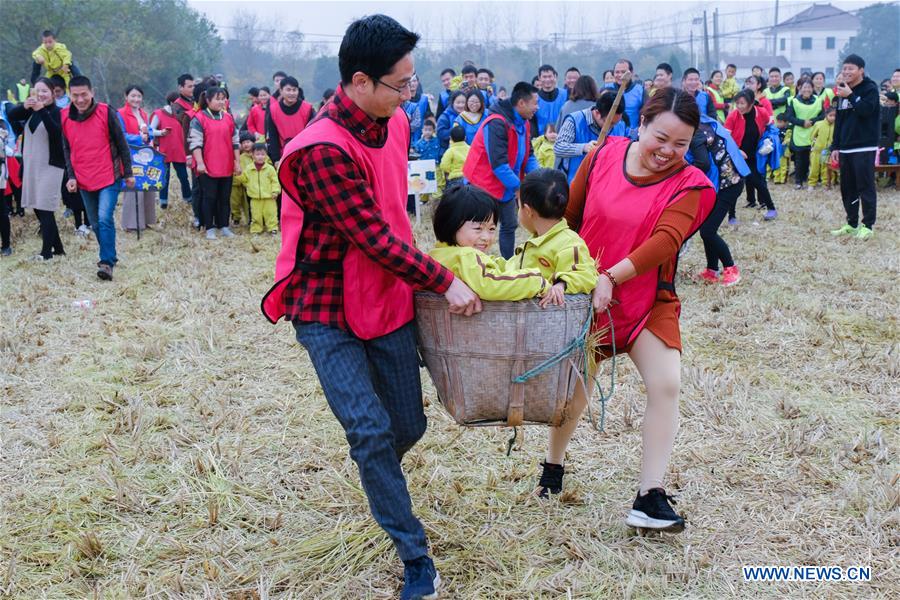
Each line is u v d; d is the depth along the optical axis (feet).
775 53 236.22
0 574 10.32
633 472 12.79
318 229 8.98
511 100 22.17
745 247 28.43
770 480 12.44
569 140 22.41
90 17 114.42
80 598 9.90
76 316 21.20
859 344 18.25
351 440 9.02
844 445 13.28
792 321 19.74
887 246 28.02
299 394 15.97
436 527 11.23
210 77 41.93
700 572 10.25
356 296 9.07
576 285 9.34
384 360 9.47
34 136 27.09
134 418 14.64
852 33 246.68
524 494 12.12
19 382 16.58
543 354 9.14
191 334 19.39
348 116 8.76
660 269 10.58
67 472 12.98
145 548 10.89
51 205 27.48
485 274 8.87
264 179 33.27
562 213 10.01
